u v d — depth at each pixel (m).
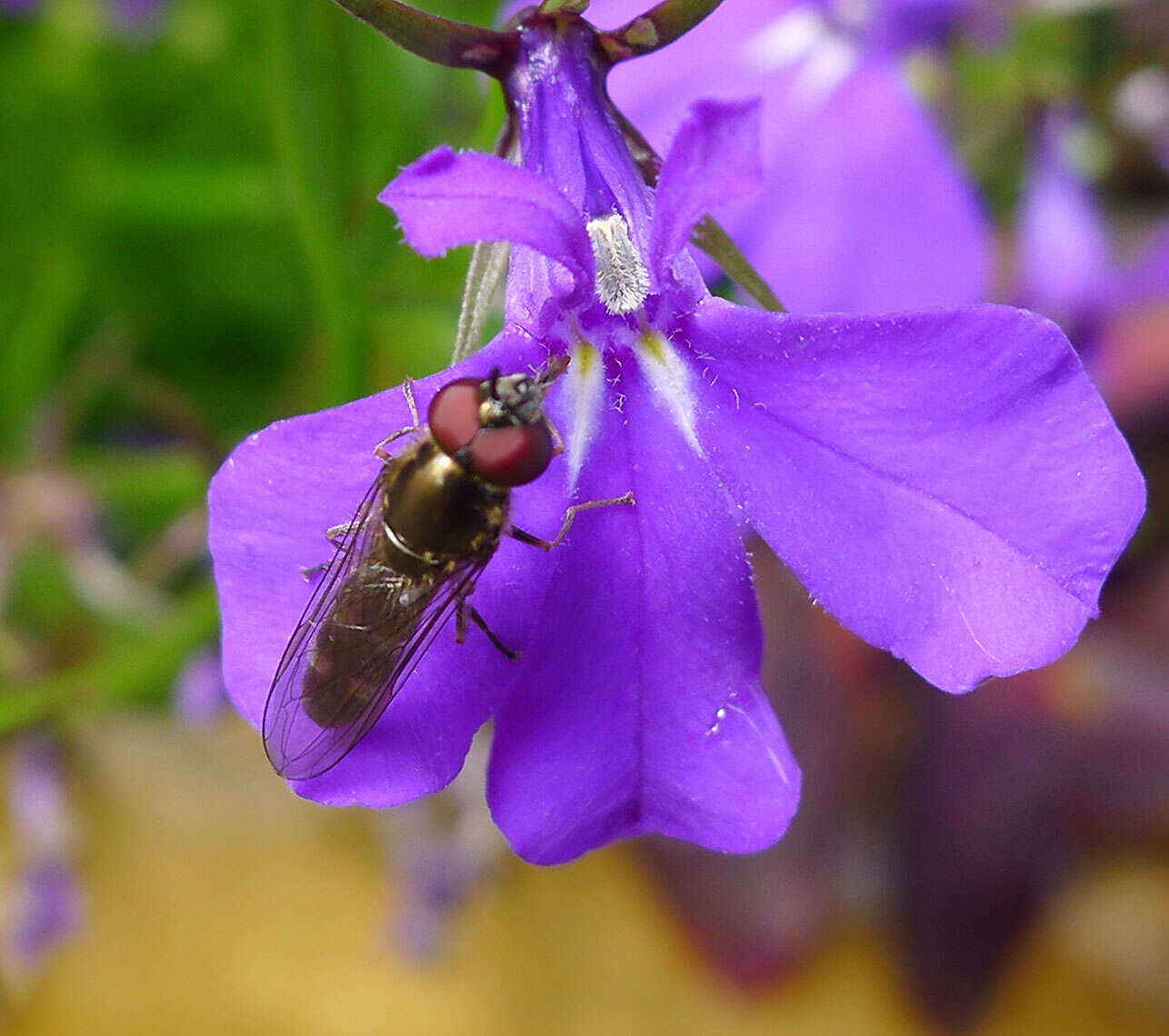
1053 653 0.07
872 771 0.11
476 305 0.07
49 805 0.11
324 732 0.07
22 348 0.12
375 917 0.11
